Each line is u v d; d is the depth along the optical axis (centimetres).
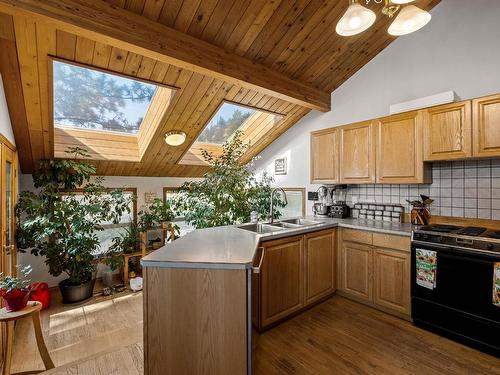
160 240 452
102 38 195
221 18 231
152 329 146
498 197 240
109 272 388
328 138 339
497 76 240
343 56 313
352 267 285
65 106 298
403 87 301
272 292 230
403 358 193
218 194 348
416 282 232
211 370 144
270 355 196
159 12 211
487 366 183
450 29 268
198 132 368
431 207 281
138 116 354
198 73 276
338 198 365
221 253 161
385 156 283
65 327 275
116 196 379
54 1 172
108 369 176
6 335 197
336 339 216
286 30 260
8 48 205
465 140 228
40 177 323
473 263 200
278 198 404
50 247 326
